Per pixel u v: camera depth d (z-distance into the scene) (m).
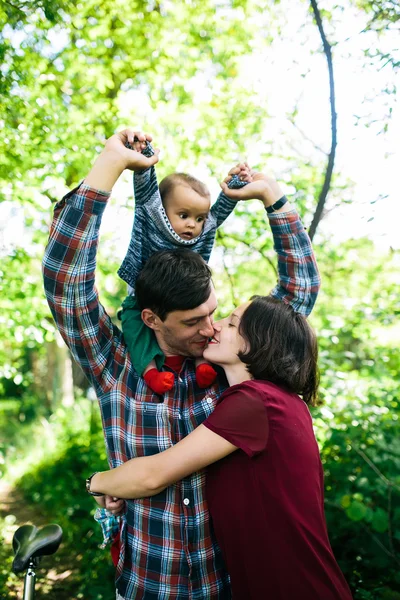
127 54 5.27
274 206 1.97
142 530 1.69
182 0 5.06
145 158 1.69
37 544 1.92
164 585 1.68
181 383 1.80
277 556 1.59
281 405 1.66
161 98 5.22
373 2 3.47
